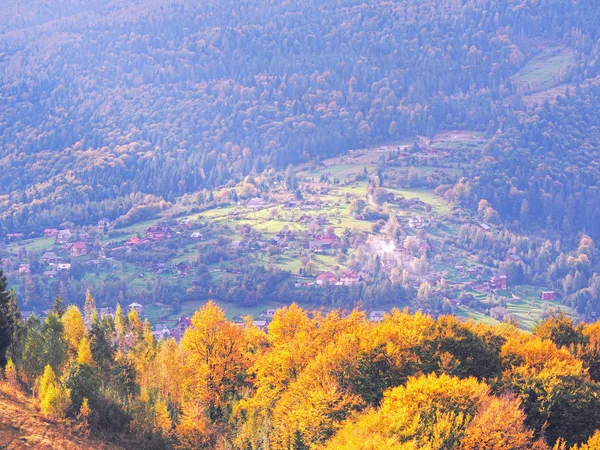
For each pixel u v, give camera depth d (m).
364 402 76.38
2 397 73.38
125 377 87.19
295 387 80.56
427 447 62.66
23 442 66.88
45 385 74.62
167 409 82.31
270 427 76.75
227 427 81.00
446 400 70.62
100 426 74.06
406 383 75.94
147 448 74.56
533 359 85.06
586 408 75.56
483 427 66.06
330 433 72.69
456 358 83.81
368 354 81.00
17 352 86.06
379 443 64.50
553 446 72.88
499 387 79.00
